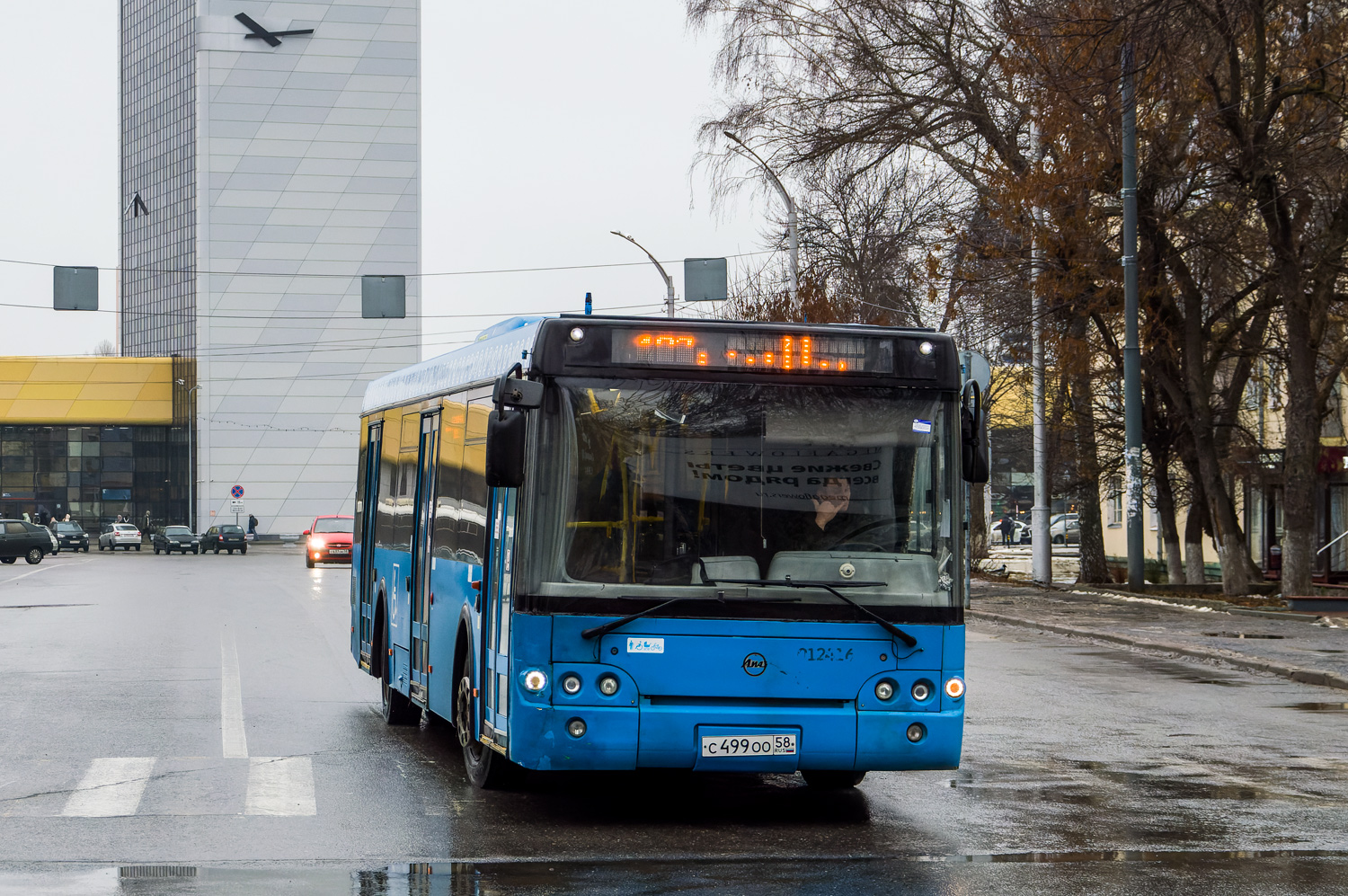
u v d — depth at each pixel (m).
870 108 41.72
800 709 10.43
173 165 180.75
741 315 57.88
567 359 10.58
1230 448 45.16
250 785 12.30
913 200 52.72
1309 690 20.78
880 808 11.65
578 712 10.25
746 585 10.47
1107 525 73.25
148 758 13.67
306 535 67.88
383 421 17.70
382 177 150.00
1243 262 38.22
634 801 11.86
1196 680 21.89
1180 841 10.34
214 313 146.75
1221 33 31.12
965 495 10.95
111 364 141.12
